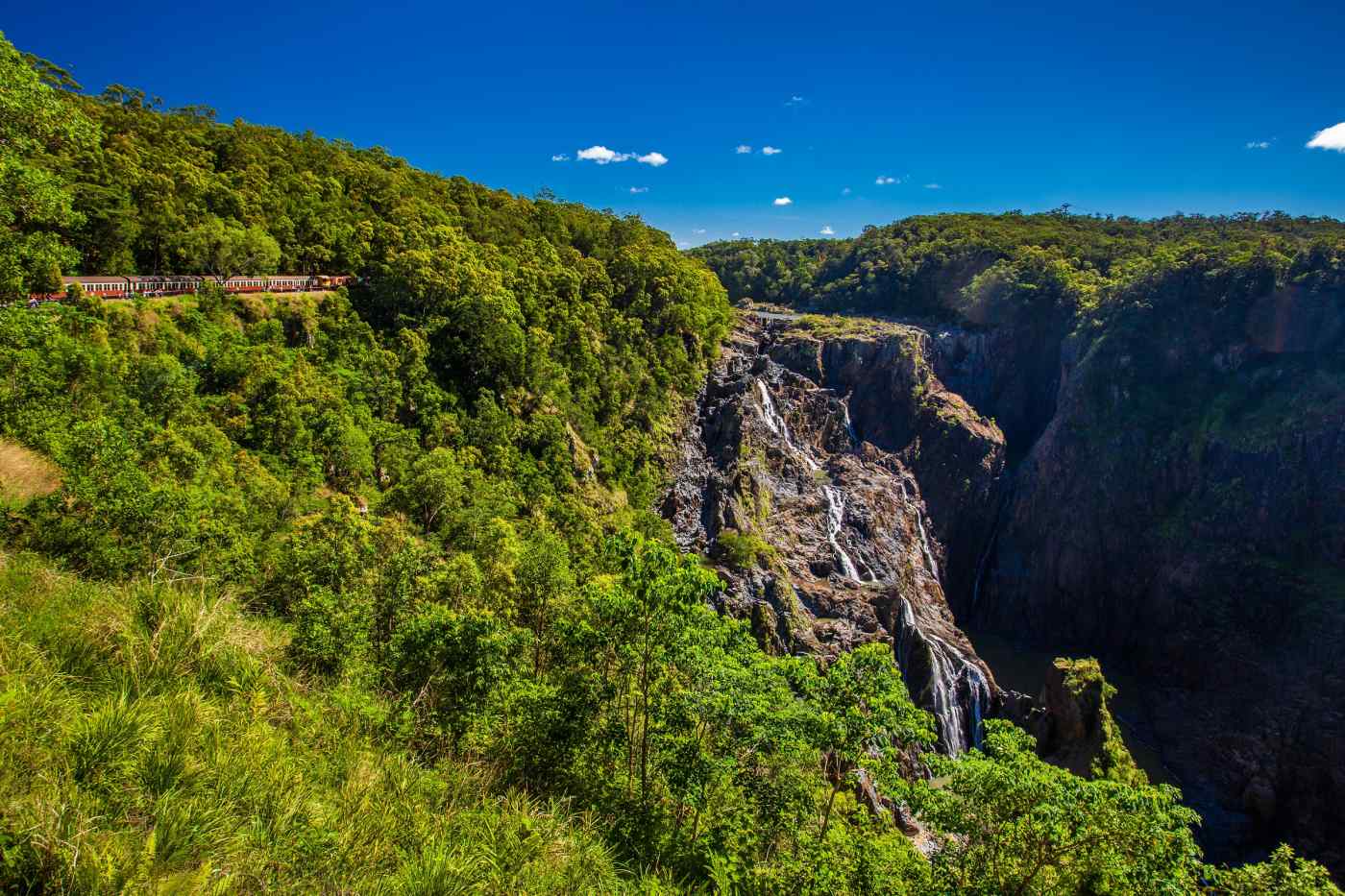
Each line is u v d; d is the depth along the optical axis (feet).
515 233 335.06
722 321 377.30
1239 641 286.05
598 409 261.03
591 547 173.78
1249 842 226.79
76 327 132.26
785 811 54.60
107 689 31.94
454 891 28.53
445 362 219.20
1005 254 477.77
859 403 393.09
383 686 53.47
